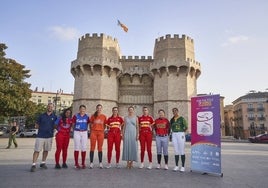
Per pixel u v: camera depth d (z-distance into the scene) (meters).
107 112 45.72
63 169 9.53
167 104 44.66
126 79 50.81
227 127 94.81
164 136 10.19
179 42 46.91
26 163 10.86
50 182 7.07
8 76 40.31
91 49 46.97
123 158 10.22
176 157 9.81
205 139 9.27
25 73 44.47
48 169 9.47
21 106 37.78
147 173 8.93
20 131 47.84
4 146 21.53
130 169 9.84
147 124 10.48
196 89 47.75
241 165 11.23
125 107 49.97
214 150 8.85
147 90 50.25
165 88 45.50
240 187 6.79
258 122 77.94
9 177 7.69
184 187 6.74
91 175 8.27
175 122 10.03
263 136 37.09
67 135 10.07
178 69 44.94
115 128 10.47
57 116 10.22
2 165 10.21
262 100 78.31
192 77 46.91
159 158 10.17
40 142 9.44
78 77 47.12
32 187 6.44
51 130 9.87
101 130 10.29
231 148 22.75
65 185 6.73
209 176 8.52
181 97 44.72
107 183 7.06
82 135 10.07
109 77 47.06
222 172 9.36
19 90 38.03
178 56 46.22
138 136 10.52
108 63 46.19
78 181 7.27
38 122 9.77
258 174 8.91
